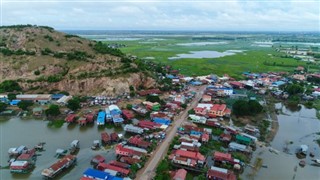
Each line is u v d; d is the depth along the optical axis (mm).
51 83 167625
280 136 117188
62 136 112312
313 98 170000
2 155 95938
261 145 107938
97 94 164000
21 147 98000
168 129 118312
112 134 109750
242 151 100000
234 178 80812
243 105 137125
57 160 92812
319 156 100750
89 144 105188
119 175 82688
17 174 84500
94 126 123688
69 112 137000
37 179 82125
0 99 148000
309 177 86500
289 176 86750
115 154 97625
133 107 142125
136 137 105812
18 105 141500
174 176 80188
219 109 135750
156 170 85812
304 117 141750
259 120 134125
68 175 84375
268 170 89812
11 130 117875
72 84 167750
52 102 151000
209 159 95000
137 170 85812
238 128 122500
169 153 96438
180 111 141125
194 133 111375
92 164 90688
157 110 141875
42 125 123938
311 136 118500
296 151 104062
